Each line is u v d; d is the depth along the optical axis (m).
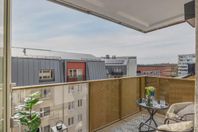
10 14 2.09
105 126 4.38
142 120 4.86
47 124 3.12
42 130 3.04
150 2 4.04
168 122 3.36
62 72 7.71
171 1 3.99
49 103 3.16
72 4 3.66
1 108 2.04
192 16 2.33
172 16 4.98
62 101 3.38
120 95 4.85
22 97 2.75
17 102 2.68
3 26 2.03
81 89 3.77
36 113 2.47
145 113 5.43
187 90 4.62
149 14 4.81
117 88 4.76
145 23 5.60
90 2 3.67
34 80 6.43
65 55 8.84
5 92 2.05
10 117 2.12
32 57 6.67
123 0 3.82
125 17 4.89
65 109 3.44
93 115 4.06
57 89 3.29
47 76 7.02
